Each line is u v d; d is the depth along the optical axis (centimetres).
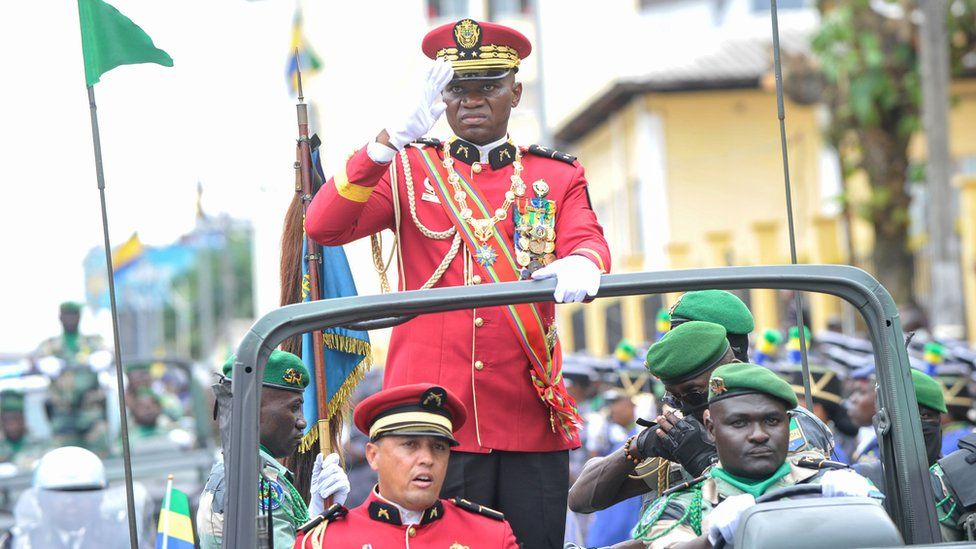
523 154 1051
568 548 1028
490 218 1023
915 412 851
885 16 5006
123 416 923
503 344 1012
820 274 868
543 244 1026
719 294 1080
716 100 6312
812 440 1009
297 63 1112
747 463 898
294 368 1105
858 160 5119
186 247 7575
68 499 1669
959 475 1076
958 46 5422
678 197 6306
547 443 1024
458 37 1024
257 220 5497
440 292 862
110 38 1066
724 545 838
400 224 1038
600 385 2362
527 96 7144
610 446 2150
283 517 1058
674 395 1015
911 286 5038
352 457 2044
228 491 823
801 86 5228
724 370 908
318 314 850
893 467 855
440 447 901
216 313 9875
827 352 2156
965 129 6209
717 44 6519
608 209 6931
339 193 971
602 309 4641
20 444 2538
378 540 896
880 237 5069
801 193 6275
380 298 859
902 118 5012
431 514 908
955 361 2277
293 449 1114
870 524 759
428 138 1056
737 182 6306
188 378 2500
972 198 4672
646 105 6297
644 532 943
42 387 2556
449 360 1013
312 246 1077
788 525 759
